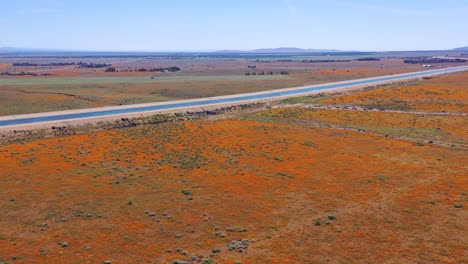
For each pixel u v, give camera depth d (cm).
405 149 6228
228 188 4472
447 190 4416
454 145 6488
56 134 7106
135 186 4509
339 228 3478
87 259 2923
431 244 3178
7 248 3084
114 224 3544
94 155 5712
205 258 2945
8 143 6375
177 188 4459
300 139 6888
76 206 3931
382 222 3600
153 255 2994
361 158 5725
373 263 2889
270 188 4491
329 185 4600
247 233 3381
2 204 3947
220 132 7306
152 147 6188
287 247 3128
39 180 4647
